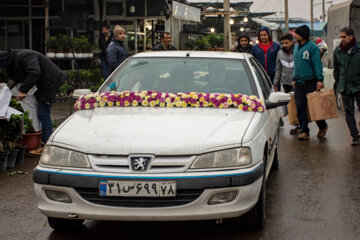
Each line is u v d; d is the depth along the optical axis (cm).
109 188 404
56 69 799
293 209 534
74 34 1795
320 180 654
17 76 764
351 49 865
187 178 401
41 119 810
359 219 501
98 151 416
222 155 415
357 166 728
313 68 917
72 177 412
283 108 1098
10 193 605
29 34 1741
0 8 1734
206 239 452
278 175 683
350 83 871
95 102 517
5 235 465
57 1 1758
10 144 730
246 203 419
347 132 1033
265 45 1039
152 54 606
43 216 520
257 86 546
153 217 404
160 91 545
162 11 1866
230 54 595
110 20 1878
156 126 447
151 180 400
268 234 461
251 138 436
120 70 590
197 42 2403
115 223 499
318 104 920
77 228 485
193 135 427
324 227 478
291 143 920
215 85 548
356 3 1759
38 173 429
